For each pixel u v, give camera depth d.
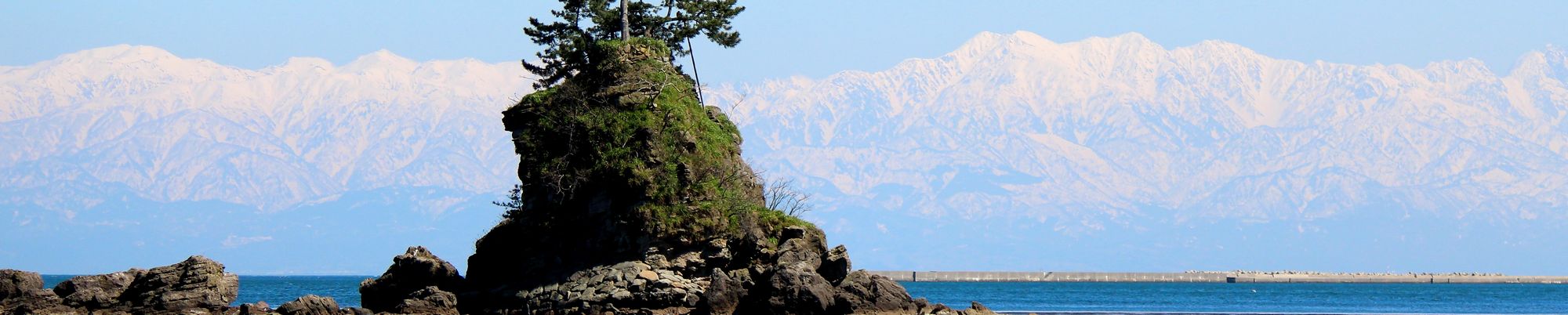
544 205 81.31
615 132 79.00
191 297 77.69
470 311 80.38
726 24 99.94
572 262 79.00
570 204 80.25
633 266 75.56
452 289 82.88
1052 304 166.50
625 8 93.25
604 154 78.62
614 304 74.44
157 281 78.38
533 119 82.94
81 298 79.62
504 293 79.62
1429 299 194.12
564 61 95.81
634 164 77.75
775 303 69.06
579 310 74.62
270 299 176.00
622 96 80.56
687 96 83.12
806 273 70.31
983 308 77.81
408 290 83.06
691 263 76.75
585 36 96.94
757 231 77.50
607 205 78.62
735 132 88.00
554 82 97.12
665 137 79.25
